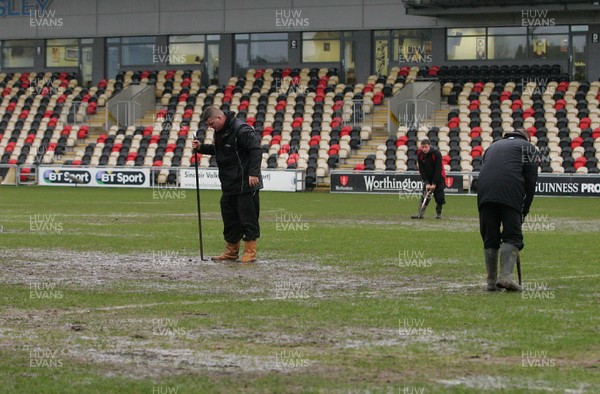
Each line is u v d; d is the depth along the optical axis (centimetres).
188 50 9619
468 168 7381
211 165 8131
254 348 1473
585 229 3847
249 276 2306
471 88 8362
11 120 9188
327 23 9069
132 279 2244
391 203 5847
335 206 5503
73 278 2261
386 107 8438
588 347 1477
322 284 2175
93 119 9131
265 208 5288
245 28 9350
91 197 6284
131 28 9681
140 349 1465
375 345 1496
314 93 8631
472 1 8188
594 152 7412
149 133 8638
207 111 2542
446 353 1439
